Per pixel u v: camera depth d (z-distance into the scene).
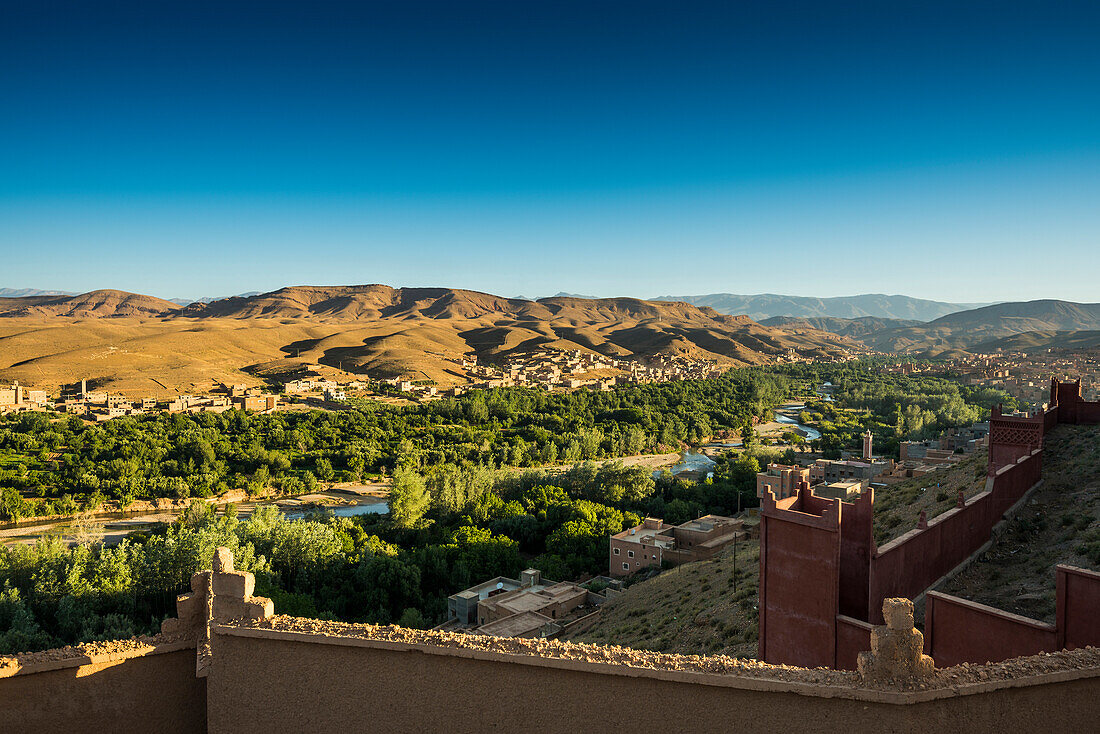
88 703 7.40
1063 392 26.16
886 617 6.35
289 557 51.88
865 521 12.32
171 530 55.62
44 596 43.19
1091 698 6.78
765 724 6.33
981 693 6.33
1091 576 9.59
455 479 75.62
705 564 40.00
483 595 47.31
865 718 6.14
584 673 6.68
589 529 60.94
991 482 17.45
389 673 7.16
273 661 7.46
